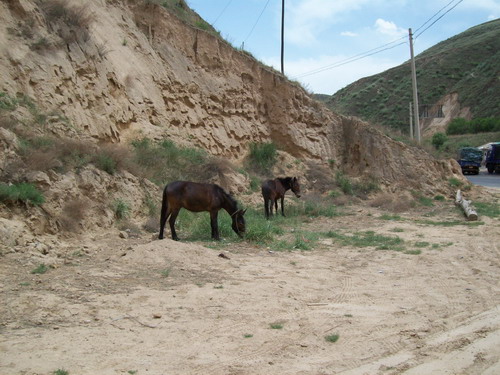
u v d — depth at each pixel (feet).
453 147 217.36
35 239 33.65
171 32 78.84
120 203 44.32
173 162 61.52
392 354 18.79
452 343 19.86
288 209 64.54
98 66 59.67
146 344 18.98
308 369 17.11
